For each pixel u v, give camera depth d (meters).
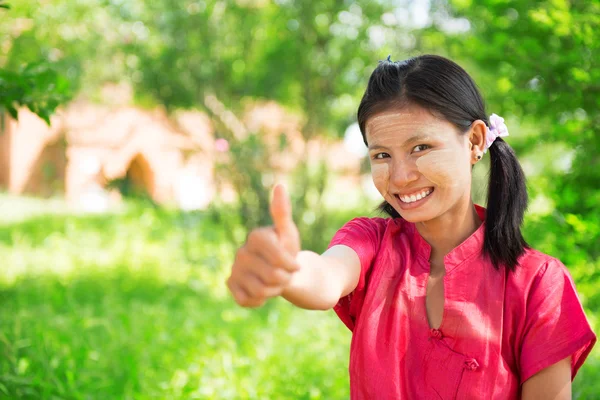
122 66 10.02
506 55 5.65
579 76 4.68
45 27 9.45
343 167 12.88
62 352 5.05
